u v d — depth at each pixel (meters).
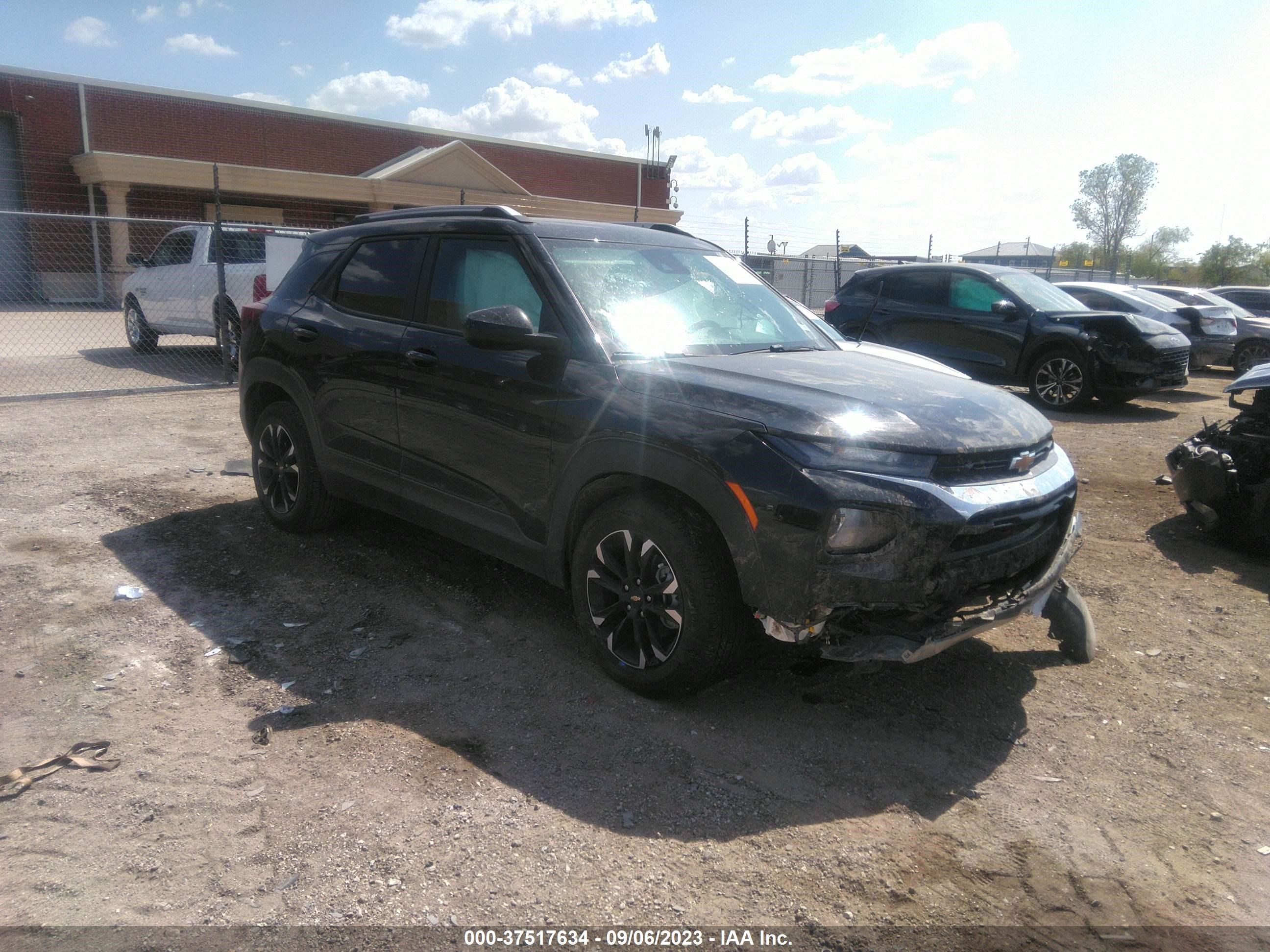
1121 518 6.20
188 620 3.94
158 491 5.79
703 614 3.10
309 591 4.31
